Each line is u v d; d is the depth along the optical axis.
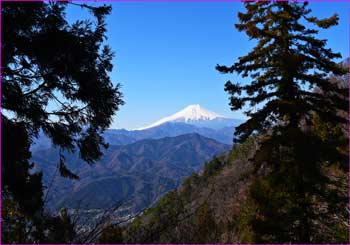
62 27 7.60
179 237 5.99
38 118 7.49
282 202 12.15
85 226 4.48
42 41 7.09
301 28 12.87
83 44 7.57
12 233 5.39
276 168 12.41
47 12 7.42
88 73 7.87
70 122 8.12
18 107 7.28
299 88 12.89
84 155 8.41
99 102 8.06
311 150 11.55
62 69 7.55
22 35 7.19
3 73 7.19
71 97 8.00
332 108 12.72
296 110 11.98
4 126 6.71
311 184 11.90
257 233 12.32
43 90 7.86
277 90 13.05
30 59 7.43
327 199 12.09
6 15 6.72
